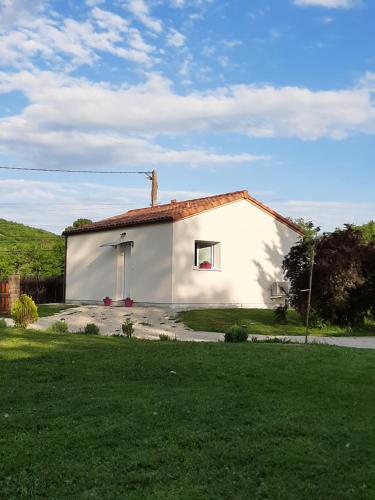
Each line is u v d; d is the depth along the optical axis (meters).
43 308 23.16
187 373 8.45
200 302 22.25
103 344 11.48
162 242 22.12
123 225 24.14
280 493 4.37
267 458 5.05
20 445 5.39
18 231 56.69
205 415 6.26
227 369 8.63
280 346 11.12
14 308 14.93
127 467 4.86
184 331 16.73
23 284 28.58
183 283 21.83
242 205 23.78
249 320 19.12
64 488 4.46
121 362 9.26
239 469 4.83
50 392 7.38
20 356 9.90
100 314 20.33
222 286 22.95
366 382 8.02
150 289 22.64
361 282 17.14
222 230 23.08
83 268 27.14
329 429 5.87
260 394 7.27
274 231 24.77
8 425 5.97
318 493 4.38
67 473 4.73
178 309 21.41
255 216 24.20
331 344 12.94
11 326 15.09
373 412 6.54
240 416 6.26
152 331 16.48
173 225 21.61
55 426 5.94
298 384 7.82
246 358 9.52
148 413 6.31
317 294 17.38
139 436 5.61
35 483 4.55
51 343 11.46
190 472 4.77
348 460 5.03
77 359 9.62
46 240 51.88
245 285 23.64
